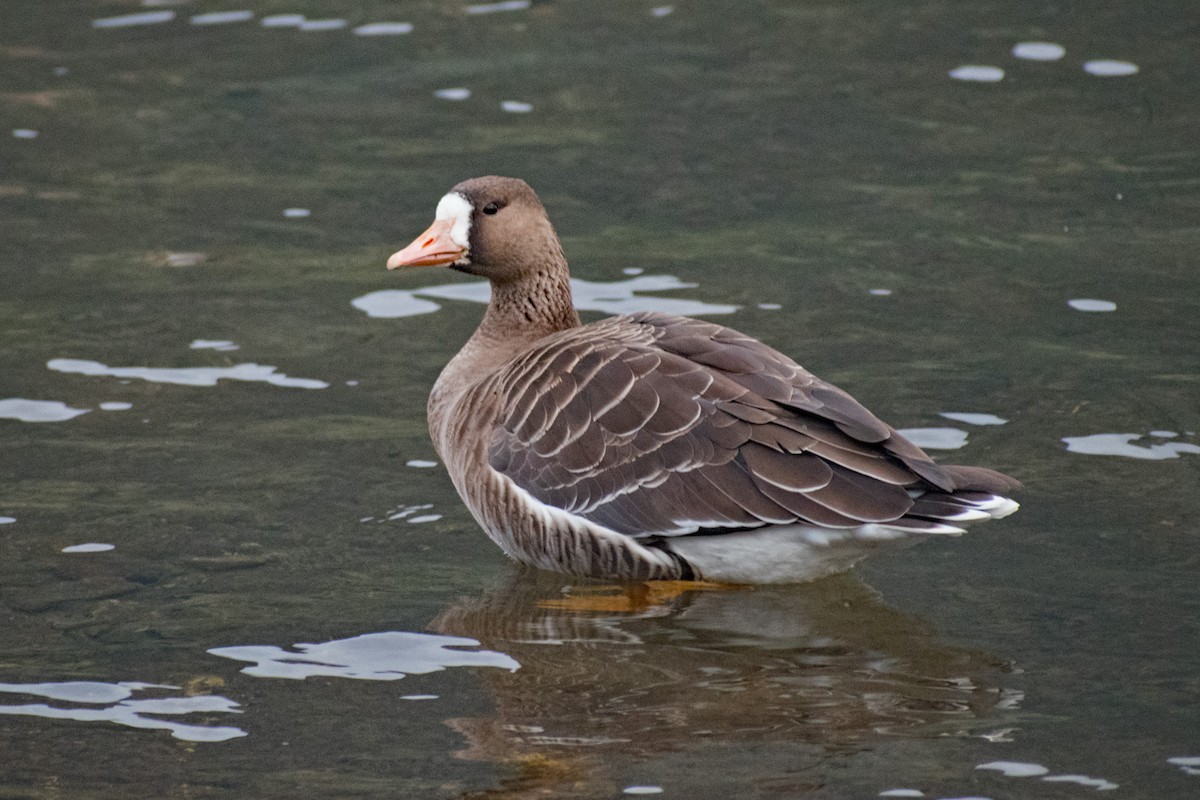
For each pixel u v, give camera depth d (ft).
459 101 71.72
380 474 43.14
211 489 42.06
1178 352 48.21
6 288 55.01
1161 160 63.46
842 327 50.72
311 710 32.32
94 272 56.49
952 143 65.92
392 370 49.37
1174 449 42.37
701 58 75.82
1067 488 40.70
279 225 60.64
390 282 56.29
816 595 37.32
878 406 45.29
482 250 41.98
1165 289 52.75
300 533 39.99
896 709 31.76
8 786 29.86
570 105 71.00
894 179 62.95
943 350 48.88
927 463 34.42
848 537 34.83
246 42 79.20
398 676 33.63
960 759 29.68
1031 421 44.16
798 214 60.13
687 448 35.88
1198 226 57.57
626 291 53.67
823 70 73.87
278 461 43.65
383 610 36.52
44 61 76.74
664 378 36.63
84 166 65.98
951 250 56.59
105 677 33.63
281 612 36.29
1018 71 72.79
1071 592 36.19
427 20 82.33
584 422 37.06
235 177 64.95
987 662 33.45
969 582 37.11
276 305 54.24
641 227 59.31
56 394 47.55
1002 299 52.49
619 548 37.04
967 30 78.07
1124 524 38.93
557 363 38.19
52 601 36.65
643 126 68.69
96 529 39.91
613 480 36.60
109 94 73.05
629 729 31.35
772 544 35.78
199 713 32.24
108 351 50.57
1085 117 67.72
